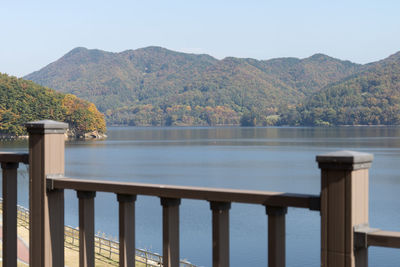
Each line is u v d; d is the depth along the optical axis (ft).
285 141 627.05
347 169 7.93
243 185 227.61
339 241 8.07
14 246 12.22
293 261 95.61
